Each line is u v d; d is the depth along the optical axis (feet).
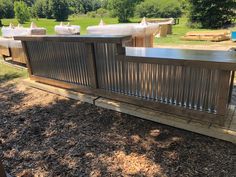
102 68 9.52
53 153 7.23
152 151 6.96
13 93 12.49
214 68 6.59
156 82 8.23
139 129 8.16
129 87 9.05
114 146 7.36
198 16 46.75
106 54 9.07
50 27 59.72
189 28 47.01
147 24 14.74
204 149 6.84
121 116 9.10
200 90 7.32
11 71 17.19
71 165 6.64
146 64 8.16
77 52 9.99
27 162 6.90
